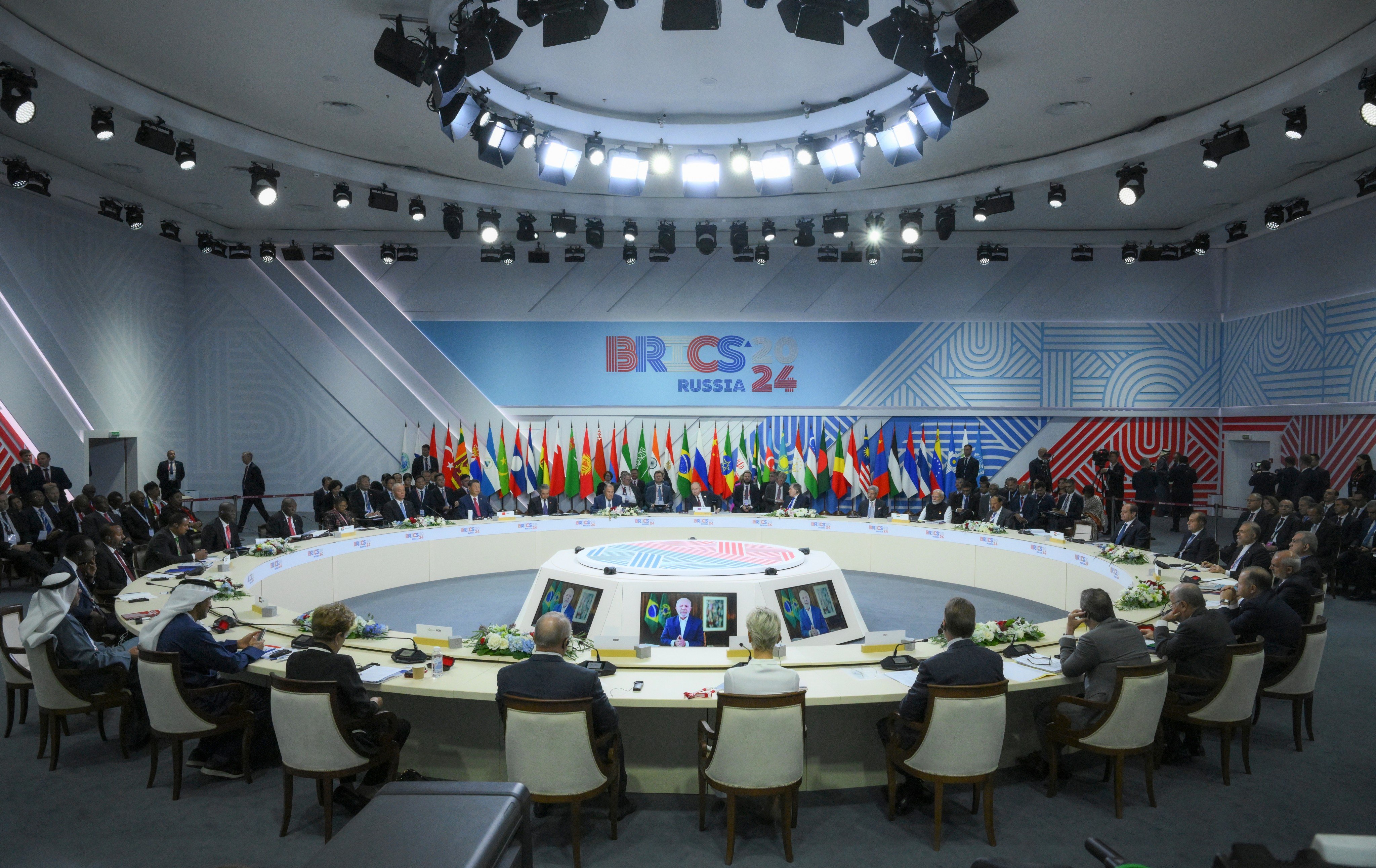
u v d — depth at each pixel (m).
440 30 7.49
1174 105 9.10
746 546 8.66
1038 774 4.80
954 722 3.88
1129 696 4.19
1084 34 7.44
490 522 11.30
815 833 4.14
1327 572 9.44
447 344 15.73
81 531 9.71
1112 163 10.16
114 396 13.68
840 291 15.74
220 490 15.80
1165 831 4.15
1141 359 15.77
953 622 4.19
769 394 15.80
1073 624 5.23
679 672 4.75
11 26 7.21
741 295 15.74
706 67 8.86
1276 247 14.32
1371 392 12.20
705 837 4.11
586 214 13.07
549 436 15.81
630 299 15.73
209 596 4.73
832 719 4.64
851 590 10.31
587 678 3.97
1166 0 6.87
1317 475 12.02
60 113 9.05
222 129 9.62
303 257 14.55
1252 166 10.83
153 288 14.71
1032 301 15.72
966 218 13.93
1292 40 7.59
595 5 6.30
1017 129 9.80
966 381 15.80
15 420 11.67
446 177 11.96
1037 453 15.85
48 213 12.29
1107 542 9.55
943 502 12.12
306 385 15.73
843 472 13.12
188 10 7.16
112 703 4.95
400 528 10.70
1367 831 4.16
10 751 5.16
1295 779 4.79
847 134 10.03
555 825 4.21
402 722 4.44
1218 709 4.71
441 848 1.36
